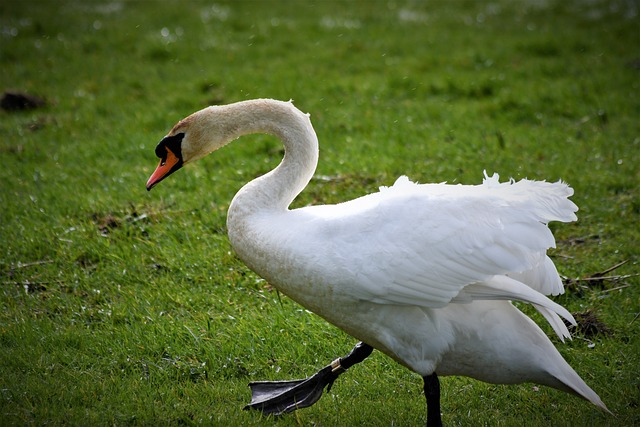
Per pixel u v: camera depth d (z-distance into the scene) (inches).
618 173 552.7
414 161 587.8
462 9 1133.1
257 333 382.6
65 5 1144.2
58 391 334.3
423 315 291.4
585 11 1094.4
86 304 411.5
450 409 337.4
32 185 554.6
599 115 666.8
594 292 414.6
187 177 562.3
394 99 751.1
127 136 660.1
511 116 690.2
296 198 522.9
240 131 333.1
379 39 949.2
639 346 369.1
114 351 370.9
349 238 289.6
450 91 768.3
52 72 832.3
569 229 483.5
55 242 469.4
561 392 344.8
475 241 287.6
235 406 334.3
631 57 850.8
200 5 1144.2
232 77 804.6
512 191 299.4
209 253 457.1
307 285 293.9
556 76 802.8
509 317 297.0
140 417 319.6
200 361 367.6
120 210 513.0
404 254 286.0
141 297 415.2
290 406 332.2
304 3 1161.4
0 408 319.6
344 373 361.7
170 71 839.7
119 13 1093.1
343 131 663.8
